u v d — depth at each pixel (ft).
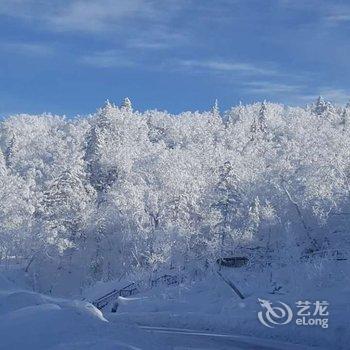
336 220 148.15
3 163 298.35
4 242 188.44
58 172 238.68
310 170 165.37
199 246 161.79
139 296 129.08
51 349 34.47
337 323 67.00
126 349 34.37
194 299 111.24
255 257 142.41
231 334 69.15
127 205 179.83
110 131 276.62
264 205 166.71
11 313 45.98
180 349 54.60
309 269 108.06
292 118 409.69
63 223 190.49
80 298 156.46
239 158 215.92
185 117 483.92
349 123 342.64
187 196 179.01
